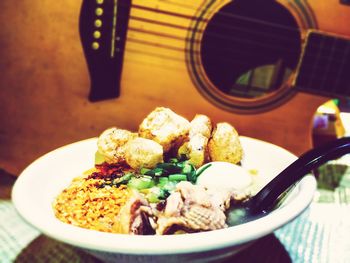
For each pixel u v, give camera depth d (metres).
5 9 0.35
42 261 0.25
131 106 0.40
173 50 0.38
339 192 0.33
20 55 0.36
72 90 0.38
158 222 0.21
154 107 0.40
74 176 0.27
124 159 0.28
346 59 0.39
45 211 0.21
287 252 0.25
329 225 0.28
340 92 0.40
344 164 0.39
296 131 0.42
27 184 0.23
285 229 0.28
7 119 0.38
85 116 0.39
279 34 0.41
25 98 0.38
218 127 0.30
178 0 0.36
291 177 0.23
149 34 0.37
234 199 0.25
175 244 0.18
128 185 0.25
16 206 0.21
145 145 0.26
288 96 0.40
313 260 0.25
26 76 0.37
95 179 0.26
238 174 0.28
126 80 0.39
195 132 0.30
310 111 0.41
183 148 0.29
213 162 0.29
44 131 0.39
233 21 0.41
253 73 0.43
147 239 0.18
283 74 0.42
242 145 0.31
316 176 0.36
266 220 0.19
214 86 0.39
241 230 0.18
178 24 0.37
